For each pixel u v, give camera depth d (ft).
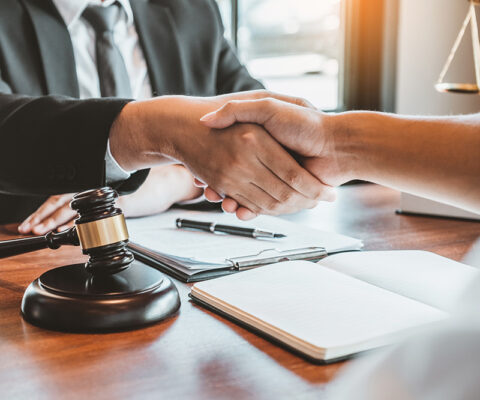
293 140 2.32
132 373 1.40
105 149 2.49
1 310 1.86
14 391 1.30
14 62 4.34
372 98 6.81
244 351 1.53
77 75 4.73
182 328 1.71
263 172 2.44
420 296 1.86
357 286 1.91
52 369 1.42
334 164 2.39
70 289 1.74
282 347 1.55
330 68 7.25
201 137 2.41
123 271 1.89
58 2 4.53
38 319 1.71
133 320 1.68
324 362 1.43
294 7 7.73
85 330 1.66
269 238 2.82
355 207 4.16
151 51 5.06
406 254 2.38
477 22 4.29
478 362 1.12
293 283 1.95
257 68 8.13
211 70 5.33
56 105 2.64
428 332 1.34
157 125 2.47
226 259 2.36
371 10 6.61
